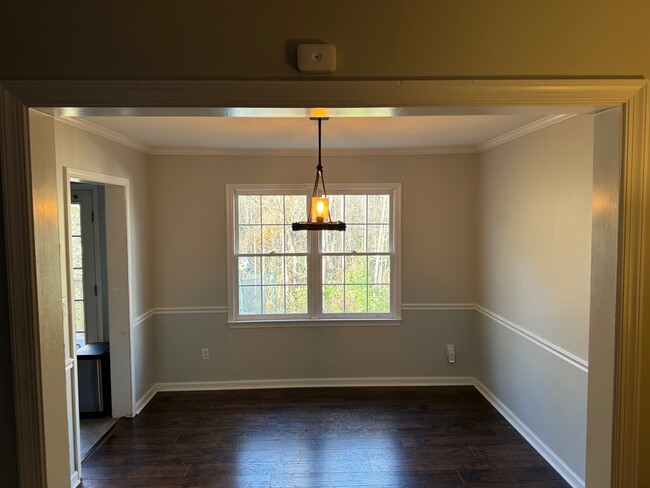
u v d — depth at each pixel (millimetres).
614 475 1366
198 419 3686
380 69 1275
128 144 3662
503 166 3668
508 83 1272
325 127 3176
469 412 3785
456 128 3260
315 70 1254
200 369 4332
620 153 1307
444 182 4285
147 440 3326
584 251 2586
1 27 1233
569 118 2717
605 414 1395
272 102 1278
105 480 2807
